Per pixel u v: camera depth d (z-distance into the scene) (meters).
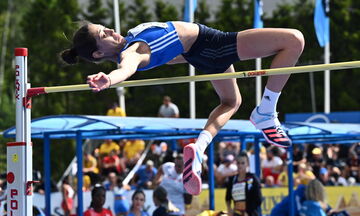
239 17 32.84
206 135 6.80
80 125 11.93
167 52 6.60
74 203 14.47
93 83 5.79
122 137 13.10
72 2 34.12
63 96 33.25
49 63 32.69
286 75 6.73
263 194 15.77
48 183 13.07
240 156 12.35
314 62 31.28
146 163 17.47
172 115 20.19
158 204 11.84
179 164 13.76
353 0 36.44
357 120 22.02
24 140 7.48
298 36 6.56
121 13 33.19
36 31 33.66
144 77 25.31
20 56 7.46
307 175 16.64
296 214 13.57
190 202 13.70
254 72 6.51
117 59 6.78
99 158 18.20
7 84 43.25
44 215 13.06
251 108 30.61
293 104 34.88
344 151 21.55
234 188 12.38
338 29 35.75
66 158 30.77
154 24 6.57
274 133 7.05
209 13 35.84
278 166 17.61
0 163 29.00
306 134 13.30
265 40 6.63
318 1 23.11
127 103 34.12
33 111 33.53
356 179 19.17
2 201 12.40
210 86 32.81
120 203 14.20
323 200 12.83
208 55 6.81
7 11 48.47
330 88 35.88
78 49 6.79
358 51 35.69
